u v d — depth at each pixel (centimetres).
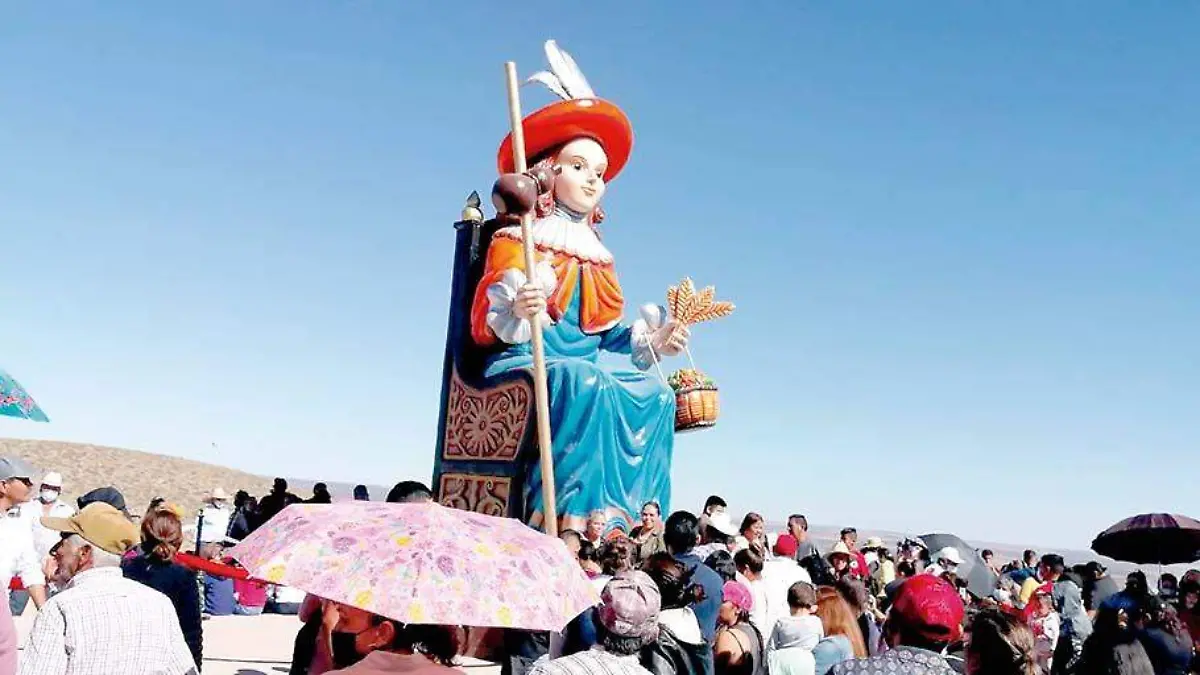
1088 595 1852
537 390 1426
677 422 1798
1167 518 1728
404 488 809
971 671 517
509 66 1449
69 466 5619
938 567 1773
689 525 924
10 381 1497
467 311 1798
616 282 1819
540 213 1794
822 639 882
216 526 2033
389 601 447
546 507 1390
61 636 587
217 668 1279
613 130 1856
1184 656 1258
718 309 1794
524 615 468
